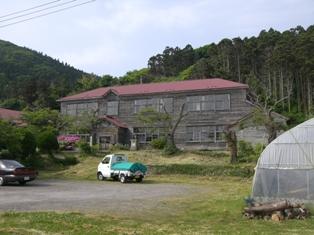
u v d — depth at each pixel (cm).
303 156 1788
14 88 10200
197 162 3788
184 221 1460
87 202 1941
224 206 1806
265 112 4081
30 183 2972
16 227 1250
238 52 10019
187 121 5072
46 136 4191
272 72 8988
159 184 2998
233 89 4894
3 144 3791
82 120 5272
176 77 10906
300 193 1756
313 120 1831
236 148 3741
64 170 3925
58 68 16812
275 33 10650
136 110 5375
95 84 9544
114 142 5253
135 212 1648
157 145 4738
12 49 16875
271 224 1408
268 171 1834
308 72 7962
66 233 1181
